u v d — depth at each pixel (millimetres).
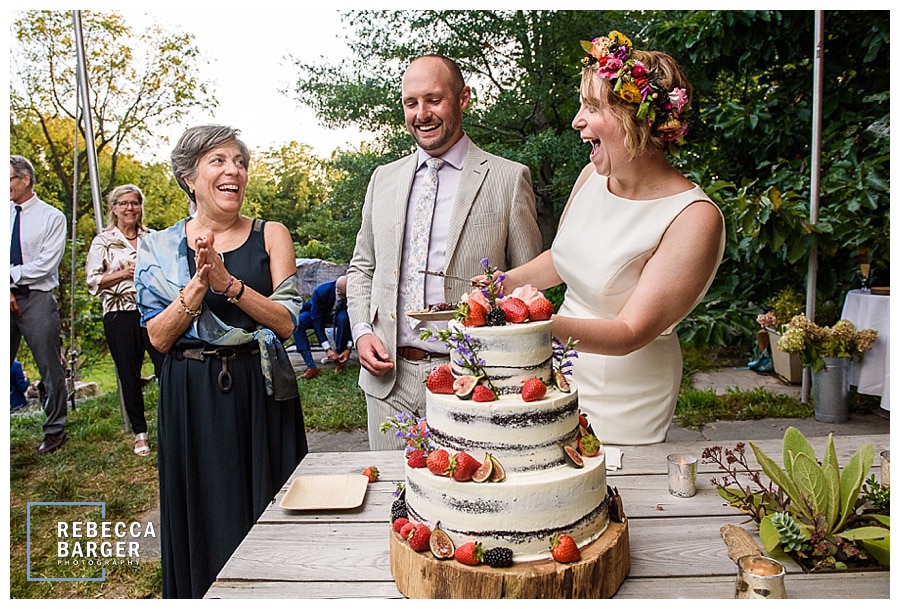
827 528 1546
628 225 2000
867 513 1646
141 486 4508
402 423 1656
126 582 3326
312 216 10930
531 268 2420
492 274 1599
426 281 2656
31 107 9180
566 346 1663
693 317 5668
